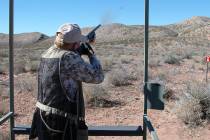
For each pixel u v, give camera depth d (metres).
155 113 11.73
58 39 4.24
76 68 4.12
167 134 9.68
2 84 17.55
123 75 18.78
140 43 100.12
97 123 10.79
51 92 4.17
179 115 10.83
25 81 17.98
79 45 4.34
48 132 4.19
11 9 5.37
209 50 60.88
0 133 8.99
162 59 34.62
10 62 5.48
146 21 5.23
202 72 25.39
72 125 4.22
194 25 156.12
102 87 15.17
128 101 13.77
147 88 5.23
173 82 19.14
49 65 4.18
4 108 11.89
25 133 5.54
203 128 10.02
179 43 92.31
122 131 5.41
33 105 13.05
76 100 4.24
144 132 5.40
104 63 28.88
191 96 11.00
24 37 81.56
